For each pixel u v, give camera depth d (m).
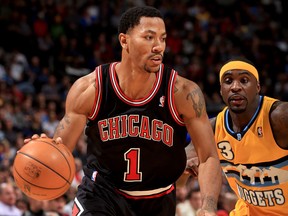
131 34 4.55
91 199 4.91
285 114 5.29
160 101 4.73
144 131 4.73
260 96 5.57
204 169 4.66
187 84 4.79
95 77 4.77
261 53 22.88
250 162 5.56
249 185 5.70
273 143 5.41
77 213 4.87
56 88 17.08
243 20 24.64
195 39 22.28
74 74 18.33
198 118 4.75
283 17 25.88
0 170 10.88
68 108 4.80
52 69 18.19
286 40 24.86
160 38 4.53
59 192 4.51
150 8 4.59
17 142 13.33
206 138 4.72
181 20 22.88
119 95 4.71
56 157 4.46
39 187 4.43
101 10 21.83
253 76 5.45
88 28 20.77
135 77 4.63
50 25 19.80
